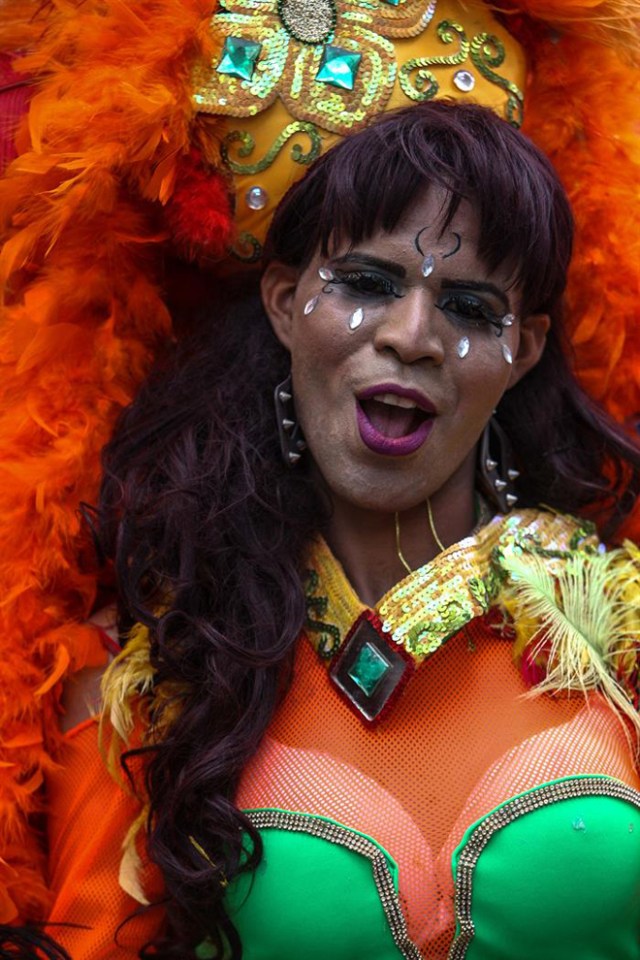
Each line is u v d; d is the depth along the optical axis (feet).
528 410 4.99
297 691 4.54
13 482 4.80
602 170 5.14
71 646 4.72
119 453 4.84
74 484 4.91
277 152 4.74
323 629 4.58
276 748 4.43
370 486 4.42
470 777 4.38
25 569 4.76
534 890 4.21
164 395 4.91
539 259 4.39
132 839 4.49
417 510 4.66
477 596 4.53
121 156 4.71
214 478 4.66
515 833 4.25
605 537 5.13
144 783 4.47
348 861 4.23
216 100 4.70
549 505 5.07
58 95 4.76
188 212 4.83
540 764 4.33
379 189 4.23
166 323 5.17
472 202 4.25
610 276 5.20
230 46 4.70
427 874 4.26
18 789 4.63
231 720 4.41
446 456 4.46
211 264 5.07
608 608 4.66
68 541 4.87
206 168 4.82
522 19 5.03
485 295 4.35
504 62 4.93
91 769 4.64
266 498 4.65
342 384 4.39
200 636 4.48
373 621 4.49
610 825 4.29
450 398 4.38
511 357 4.48
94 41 4.73
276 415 4.76
